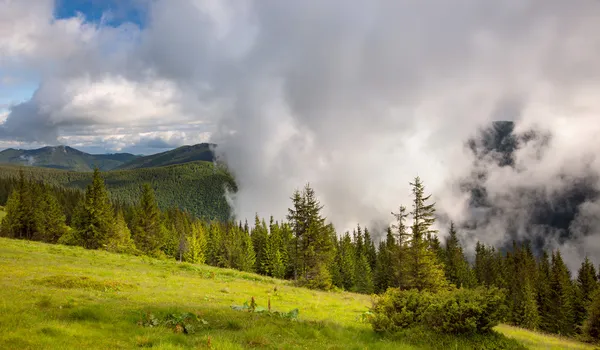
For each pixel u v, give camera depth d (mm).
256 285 33562
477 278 90438
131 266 35750
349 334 14156
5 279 19438
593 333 34375
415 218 39875
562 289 71375
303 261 49125
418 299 15211
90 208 61625
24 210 71938
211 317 14531
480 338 13148
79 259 35000
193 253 95938
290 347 11227
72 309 13305
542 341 20250
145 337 10797
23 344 9148
